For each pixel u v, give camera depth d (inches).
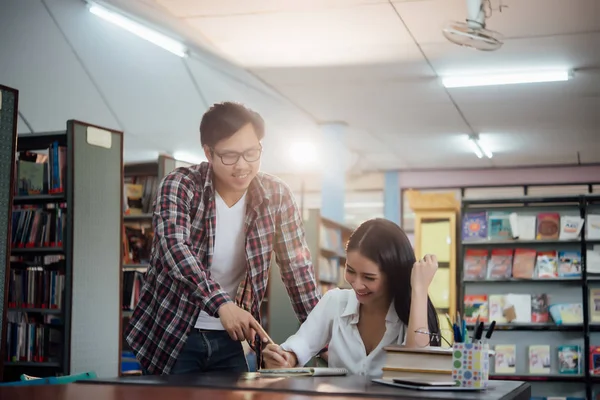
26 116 317.7
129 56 329.4
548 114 389.1
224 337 101.7
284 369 81.2
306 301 106.0
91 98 340.8
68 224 197.2
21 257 216.2
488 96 359.6
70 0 281.9
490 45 195.5
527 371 251.1
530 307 252.8
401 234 89.0
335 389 62.1
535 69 319.0
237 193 100.9
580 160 499.5
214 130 93.8
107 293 206.4
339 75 335.0
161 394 56.8
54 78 316.5
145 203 244.8
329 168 421.7
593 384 244.7
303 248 107.0
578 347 248.2
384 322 91.4
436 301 335.9
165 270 97.0
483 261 260.4
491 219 260.7
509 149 471.8
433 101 370.9
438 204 343.3
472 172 533.0
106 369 204.5
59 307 198.5
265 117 416.5
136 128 378.9
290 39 290.8
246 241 101.1
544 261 254.4
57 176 201.6
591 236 249.8
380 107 386.0
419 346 83.0
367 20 266.8
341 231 374.3
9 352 201.8
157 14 271.0
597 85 337.1
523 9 251.9
